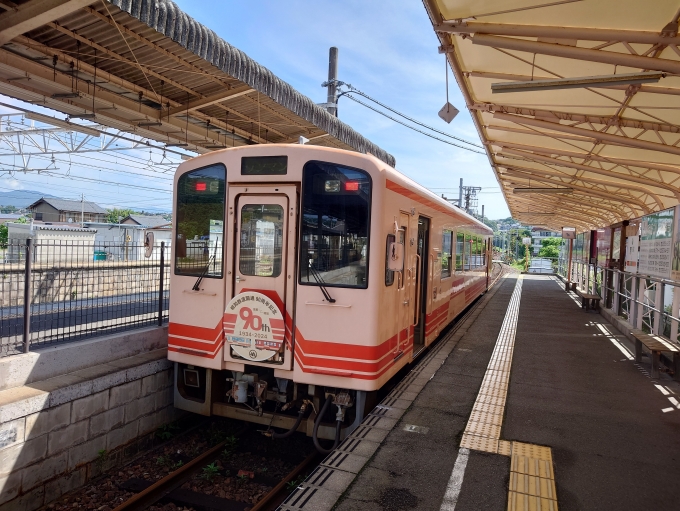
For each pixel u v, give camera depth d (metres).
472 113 9.07
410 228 6.46
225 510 4.79
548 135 9.14
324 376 5.21
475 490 3.91
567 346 9.45
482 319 12.66
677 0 4.66
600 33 5.23
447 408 5.77
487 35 5.73
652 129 7.96
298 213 5.34
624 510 3.69
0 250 5.32
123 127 9.06
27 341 5.25
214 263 5.68
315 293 5.23
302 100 8.60
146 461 5.80
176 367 6.12
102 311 6.52
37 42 6.14
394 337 5.81
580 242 21.09
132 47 6.44
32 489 4.70
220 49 6.41
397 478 4.08
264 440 6.40
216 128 9.63
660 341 7.82
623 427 5.33
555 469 4.32
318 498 3.76
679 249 7.75
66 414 5.02
